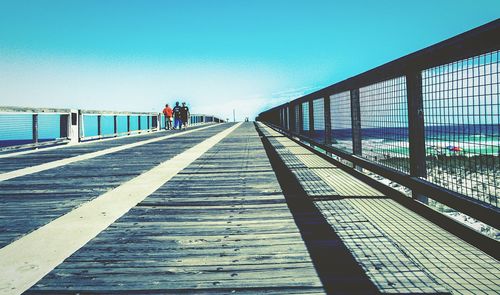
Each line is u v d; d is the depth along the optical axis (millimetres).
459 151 2266
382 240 2309
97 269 1938
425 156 2900
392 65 3141
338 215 2916
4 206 3383
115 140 12906
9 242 2387
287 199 3500
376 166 3803
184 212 3080
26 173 5445
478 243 2193
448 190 2408
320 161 6316
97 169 5758
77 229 2654
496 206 1921
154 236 2469
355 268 1884
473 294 1626
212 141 11625
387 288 1658
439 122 2533
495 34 1719
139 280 1798
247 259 2035
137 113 17203
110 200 3568
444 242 2307
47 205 3410
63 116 11055
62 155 8102
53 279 1823
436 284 1693
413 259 2045
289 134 11625
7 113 7918
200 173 5168
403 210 3102
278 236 2418
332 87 5625
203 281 1772
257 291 1658
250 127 24766
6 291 1693
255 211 3076
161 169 5609
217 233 2508
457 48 2104
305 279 1769
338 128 5676
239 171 5297
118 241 2377
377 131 3873
